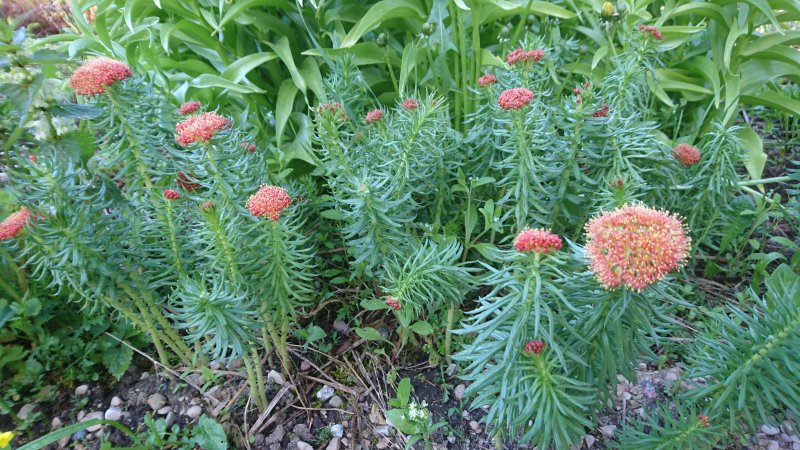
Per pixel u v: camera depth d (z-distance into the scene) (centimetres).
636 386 39
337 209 41
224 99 54
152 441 34
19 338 42
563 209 39
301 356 42
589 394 29
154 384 40
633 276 22
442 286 34
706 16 53
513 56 39
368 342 43
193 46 56
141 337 43
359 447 36
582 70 54
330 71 54
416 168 40
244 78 52
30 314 39
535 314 23
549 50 46
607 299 25
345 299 46
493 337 28
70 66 47
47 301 41
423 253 35
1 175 47
